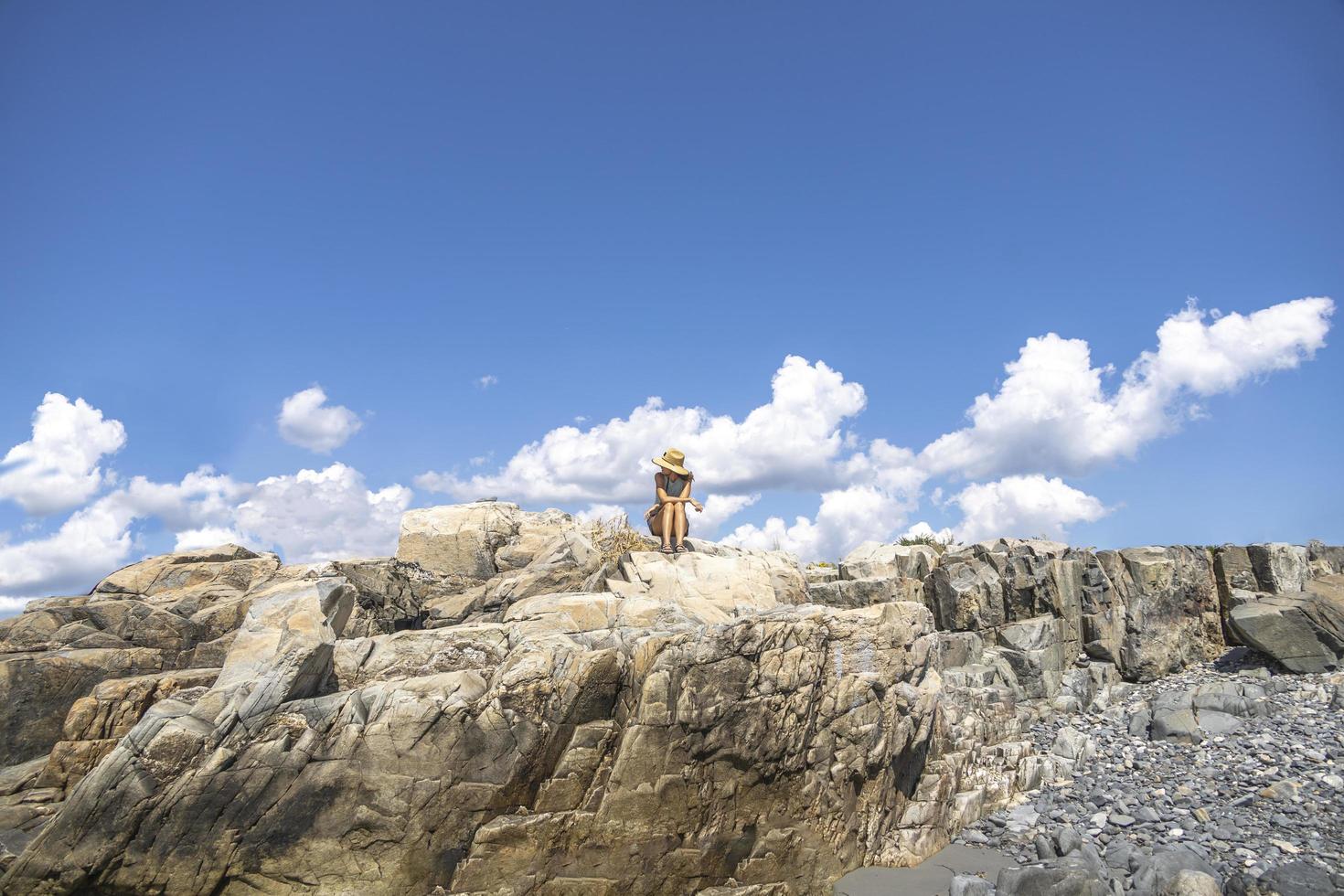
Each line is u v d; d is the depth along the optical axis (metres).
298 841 11.96
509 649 14.73
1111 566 25.91
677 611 15.79
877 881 14.69
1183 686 23.16
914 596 25.83
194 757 11.92
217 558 21.66
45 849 11.34
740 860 13.91
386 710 12.55
